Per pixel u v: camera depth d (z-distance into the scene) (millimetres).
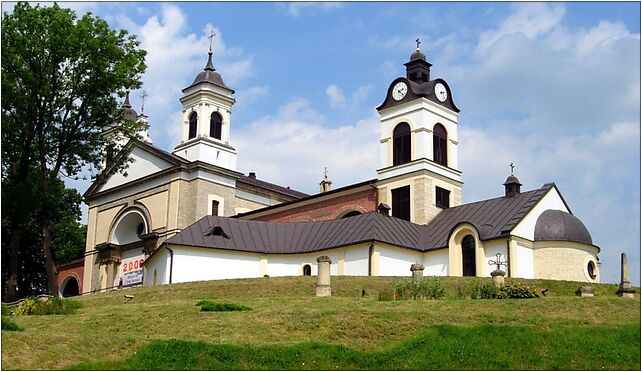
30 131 46312
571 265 48969
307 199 63094
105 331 28938
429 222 56625
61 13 46031
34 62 45719
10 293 46938
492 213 52594
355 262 50906
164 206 66000
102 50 47062
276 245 54531
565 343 26062
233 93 69625
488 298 34250
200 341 25734
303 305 32500
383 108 61969
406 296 35500
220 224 54531
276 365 24422
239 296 41719
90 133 48938
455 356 25219
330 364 24688
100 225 71250
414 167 58719
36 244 71188
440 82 61750
